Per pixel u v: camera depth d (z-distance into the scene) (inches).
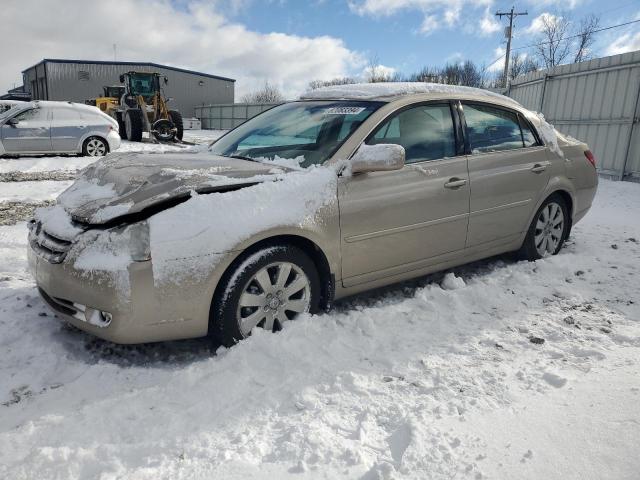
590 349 122.7
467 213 159.8
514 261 193.3
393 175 142.1
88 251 110.2
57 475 81.2
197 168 128.6
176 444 88.8
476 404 99.8
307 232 125.4
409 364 116.6
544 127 191.5
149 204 111.4
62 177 423.2
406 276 151.8
